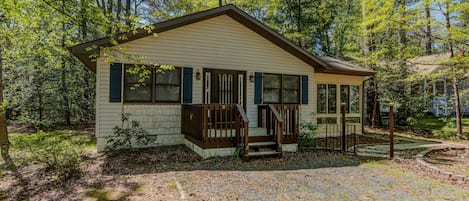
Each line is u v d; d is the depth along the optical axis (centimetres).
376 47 1325
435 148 768
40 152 668
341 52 1886
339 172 518
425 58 1362
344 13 1894
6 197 400
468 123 1284
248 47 876
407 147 792
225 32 843
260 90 890
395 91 1327
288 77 949
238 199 374
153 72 751
